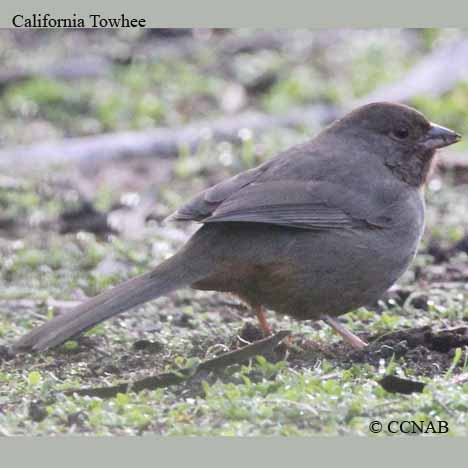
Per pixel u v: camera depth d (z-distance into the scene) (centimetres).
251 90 2177
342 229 1067
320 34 2397
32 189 1692
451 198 1611
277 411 856
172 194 1703
